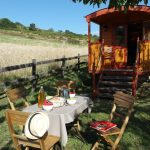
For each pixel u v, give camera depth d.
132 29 14.41
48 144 4.89
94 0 6.62
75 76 15.84
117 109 9.22
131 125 7.64
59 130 5.50
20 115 4.55
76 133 6.89
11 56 14.56
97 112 8.84
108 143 6.06
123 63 13.30
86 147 6.19
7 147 6.18
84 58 25.66
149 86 12.83
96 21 13.64
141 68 12.09
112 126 5.71
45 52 18.08
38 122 4.57
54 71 14.34
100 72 12.14
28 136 4.52
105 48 13.14
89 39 12.55
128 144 6.40
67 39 67.62
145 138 6.77
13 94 6.58
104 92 11.28
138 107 9.52
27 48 18.81
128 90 11.10
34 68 11.90
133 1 6.54
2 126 7.43
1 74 12.09
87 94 11.60
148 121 8.06
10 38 55.69
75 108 6.10
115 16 12.85
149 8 11.48
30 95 10.89
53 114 5.53
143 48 12.07
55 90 11.98
